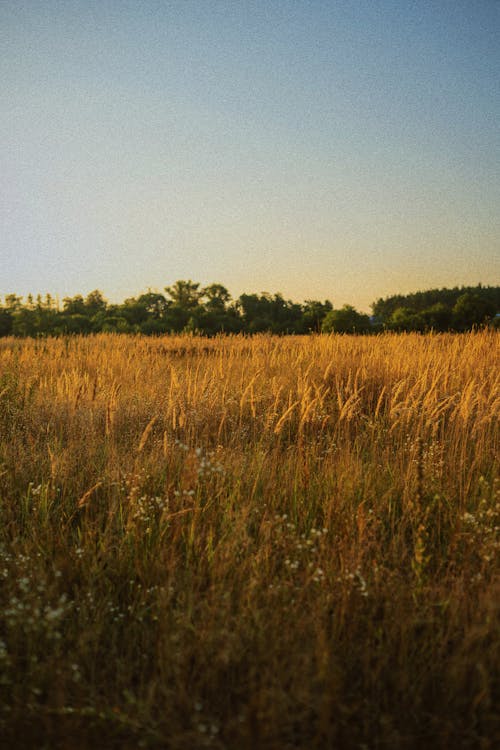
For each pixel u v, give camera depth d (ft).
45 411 22.97
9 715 7.32
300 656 7.75
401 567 10.80
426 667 8.16
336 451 17.53
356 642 8.75
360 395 25.82
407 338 41.39
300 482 14.30
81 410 22.12
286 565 10.40
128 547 11.50
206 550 11.34
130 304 263.08
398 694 7.86
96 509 13.79
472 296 167.63
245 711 6.78
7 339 79.05
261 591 9.77
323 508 12.88
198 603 9.41
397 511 13.61
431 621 8.87
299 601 9.14
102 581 10.58
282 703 7.09
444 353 32.63
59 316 216.33
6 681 7.69
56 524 12.84
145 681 8.20
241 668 8.12
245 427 20.79
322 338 42.16
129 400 24.57
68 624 9.43
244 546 11.18
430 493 13.67
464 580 10.07
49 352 44.29
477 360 29.71
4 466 15.84
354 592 9.45
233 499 13.20
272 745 6.56
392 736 6.93
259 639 8.41
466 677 7.93
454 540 11.02
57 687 7.53
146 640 8.86
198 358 39.06
